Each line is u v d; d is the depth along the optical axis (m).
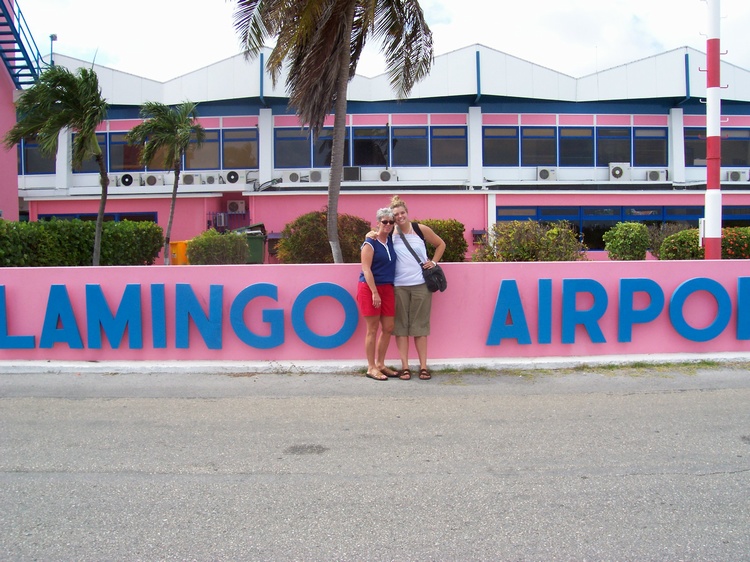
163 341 7.64
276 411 6.00
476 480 4.40
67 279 7.66
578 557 3.42
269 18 10.79
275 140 24.52
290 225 14.34
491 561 3.38
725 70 24.81
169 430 5.48
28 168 25.16
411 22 11.76
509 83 24.25
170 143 17.66
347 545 3.55
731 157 25.44
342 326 7.65
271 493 4.21
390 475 4.49
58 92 12.54
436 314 7.73
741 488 4.25
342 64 11.25
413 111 24.69
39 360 7.64
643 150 25.30
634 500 4.07
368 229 14.25
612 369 7.54
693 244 12.15
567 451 4.92
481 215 20.53
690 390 6.65
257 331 7.69
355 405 6.18
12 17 17.95
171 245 18.66
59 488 4.31
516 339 7.77
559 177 25.00
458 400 6.32
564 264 7.79
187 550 3.51
